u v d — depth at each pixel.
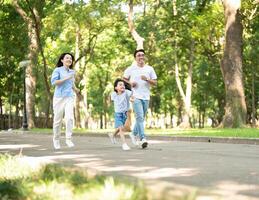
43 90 52.47
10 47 43.12
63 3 38.28
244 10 32.66
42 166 6.39
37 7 37.31
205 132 21.00
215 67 50.75
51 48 50.72
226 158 9.00
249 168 7.00
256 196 4.12
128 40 48.00
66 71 12.33
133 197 3.90
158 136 20.30
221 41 40.62
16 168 6.60
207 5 38.72
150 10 43.22
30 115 38.59
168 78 55.59
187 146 13.95
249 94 54.38
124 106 12.91
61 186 5.08
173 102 64.44
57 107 12.33
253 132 19.23
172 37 44.12
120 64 51.75
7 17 41.75
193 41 44.19
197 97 61.50
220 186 4.94
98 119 88.81
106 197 4.09
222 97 57.16
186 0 42.88
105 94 62.44
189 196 3.41
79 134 26.00
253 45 42.84
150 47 42.50
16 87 56.44
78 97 46.41
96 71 58.00
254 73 47.97
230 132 19.94
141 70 12.61
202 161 8.27
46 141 17.02
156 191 3.73
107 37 48.03
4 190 5.26
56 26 38.53
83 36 45.06
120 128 12.47
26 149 12.12
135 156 9.49
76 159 8.68
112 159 8.70
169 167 7.12
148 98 12.63
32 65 38.22
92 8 38.47
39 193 4.99
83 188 4.76
